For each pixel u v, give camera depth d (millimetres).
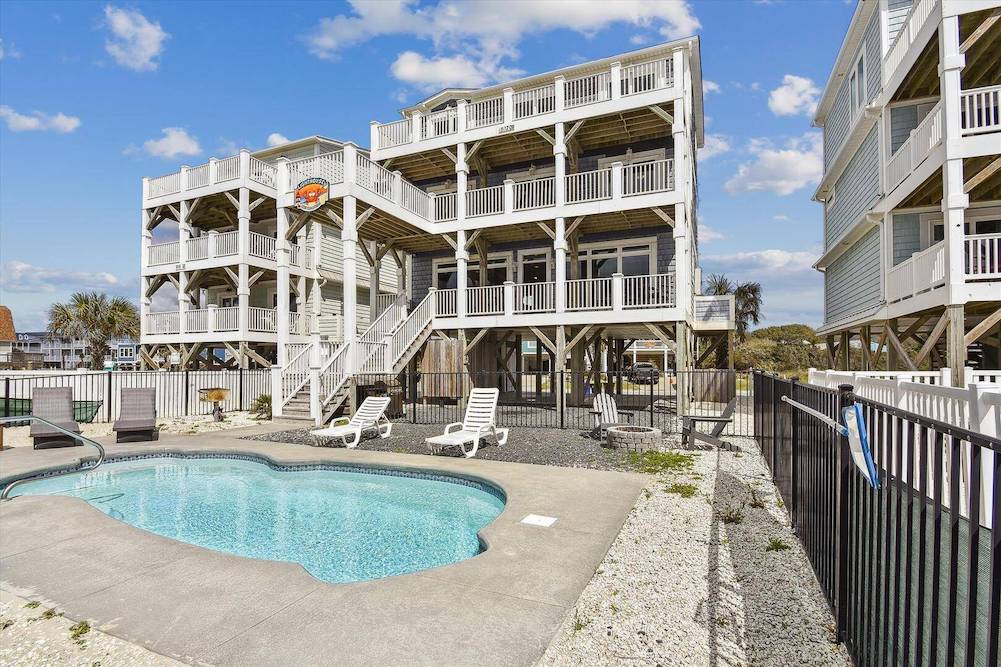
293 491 7559
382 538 5637
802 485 4605
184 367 20859
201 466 9078
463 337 15875
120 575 3934
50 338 40938
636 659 2846
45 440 9703
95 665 2768
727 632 3145
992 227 12172
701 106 20078
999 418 3717
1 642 3010
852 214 16688
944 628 2947
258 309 20406
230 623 3182
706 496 6223
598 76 14719
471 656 2793
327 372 13219
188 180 21250
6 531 4965
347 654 2816
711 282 47562
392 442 10227
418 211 16125
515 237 17734
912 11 11688
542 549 4410
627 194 13922
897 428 2275
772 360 42938
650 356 43906
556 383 17250
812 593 3678
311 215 14516
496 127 15477
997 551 1440
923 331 16000
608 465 7980
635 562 4234
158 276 22078
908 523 2088
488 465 7922
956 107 9609
